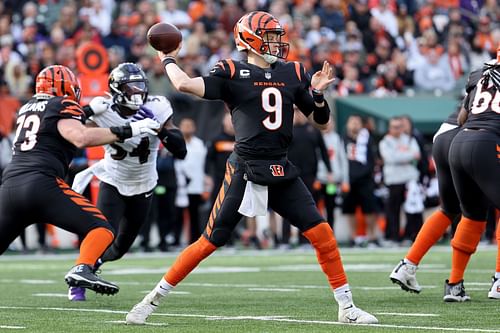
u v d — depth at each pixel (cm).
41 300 2930
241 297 2948
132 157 2845
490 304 2648
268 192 2223
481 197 2644
